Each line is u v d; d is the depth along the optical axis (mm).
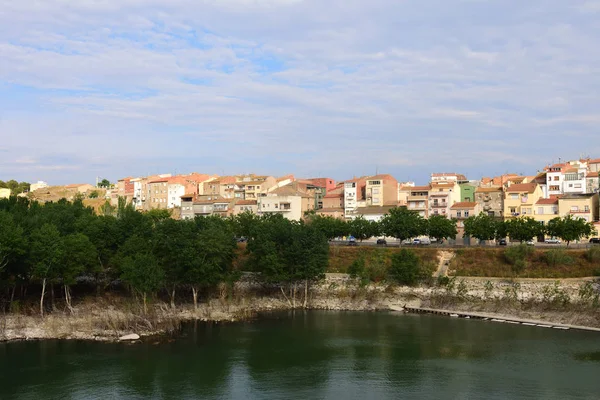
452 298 105875
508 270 115750
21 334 78562
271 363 70312
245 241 152500
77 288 104500
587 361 70312
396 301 109375
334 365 69688
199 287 102312
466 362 70500
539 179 188250
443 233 135375
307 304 108562
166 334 83625
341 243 146875
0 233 81188
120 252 98188
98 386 60969
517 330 86875
